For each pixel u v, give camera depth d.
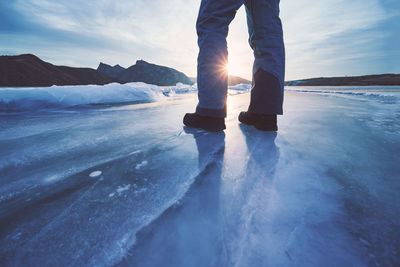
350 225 0.38
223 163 0.66
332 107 1.97
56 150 0.78
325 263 0.30
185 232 0.36
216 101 1.04
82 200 0.46
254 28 1.09
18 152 0.76
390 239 0.34
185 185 0.52
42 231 0.36
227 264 0.30
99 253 0.32
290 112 1.68
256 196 0.47
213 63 1.00
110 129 1.12
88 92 2.42
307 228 0.37
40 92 1.96
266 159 0.69
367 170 0.60
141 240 0.34
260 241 0.34
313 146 0.82
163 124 1.25
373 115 1.49
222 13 0.97
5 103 1.68
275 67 1.05
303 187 0.51
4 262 0.30
